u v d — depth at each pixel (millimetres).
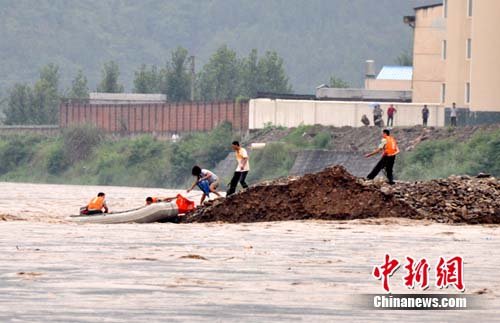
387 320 41781
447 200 88125
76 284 49781
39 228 80875
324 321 41406
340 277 53125
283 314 42656
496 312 43625
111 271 54500
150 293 47438
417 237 74750
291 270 55719
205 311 43125
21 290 47812
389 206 87375
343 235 75812
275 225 83500
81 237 73375
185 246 67688
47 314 41969
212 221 87625
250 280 51750
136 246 67500
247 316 42188
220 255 62562
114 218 86875
